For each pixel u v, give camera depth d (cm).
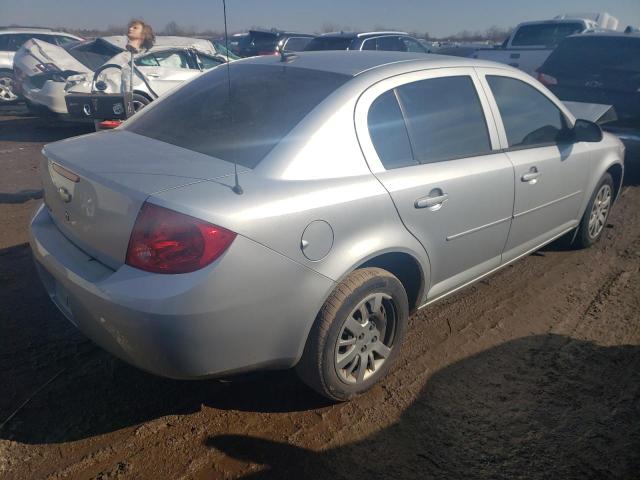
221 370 220
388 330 279
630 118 660
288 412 262
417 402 272
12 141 863
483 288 397
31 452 230
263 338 224
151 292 202
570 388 287
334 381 254
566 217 412
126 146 262
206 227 202
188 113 287
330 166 242
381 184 254
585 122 381
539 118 371
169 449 236
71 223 246
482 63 342
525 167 340
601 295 392
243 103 274
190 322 203
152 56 866
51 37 1290
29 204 544
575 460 239
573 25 1077
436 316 355
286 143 238
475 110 322
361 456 238
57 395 265
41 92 870
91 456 229
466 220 302
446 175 286
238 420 255
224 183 219
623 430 258
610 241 495
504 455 241
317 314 239
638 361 313
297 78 282
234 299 209
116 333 212
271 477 224
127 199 212
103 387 272
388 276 260
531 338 334
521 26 1150
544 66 741
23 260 408
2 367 283
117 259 219
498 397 278
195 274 202
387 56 315
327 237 233
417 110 288
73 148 266
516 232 353
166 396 268
